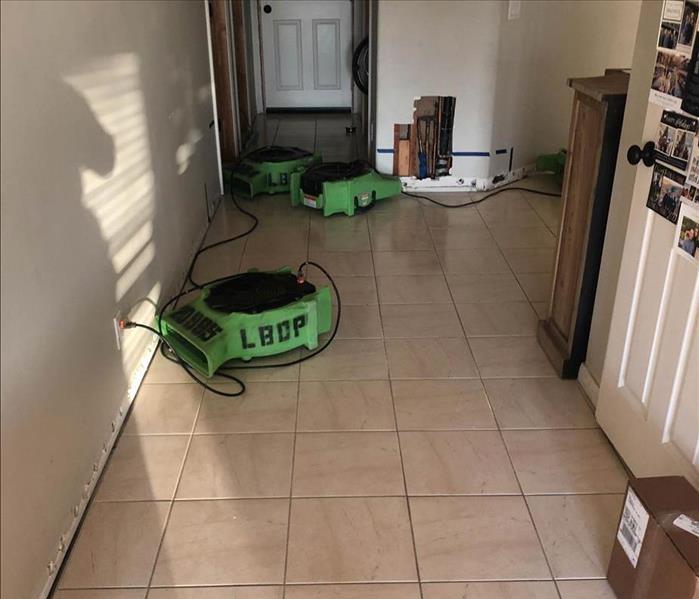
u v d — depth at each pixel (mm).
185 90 3275
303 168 4227
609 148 2051
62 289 1690
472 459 2031
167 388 2363
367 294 3035
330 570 1664
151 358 2523
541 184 4480
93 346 1919
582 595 1601
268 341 2471
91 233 1915
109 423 2055
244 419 2209
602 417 2113
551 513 1835
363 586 1622
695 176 1552
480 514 1831
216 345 2336
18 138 1457
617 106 1998
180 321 2430
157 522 1804
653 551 1421
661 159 1696
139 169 2436
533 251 3480
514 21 4020
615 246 2066
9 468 1389
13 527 1410
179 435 2133
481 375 2443
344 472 1979
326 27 6098
